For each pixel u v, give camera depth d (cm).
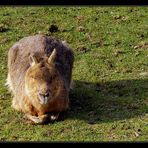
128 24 5197
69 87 3878
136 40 4875
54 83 3425
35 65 3484
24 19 5269
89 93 3959
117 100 3834
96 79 4200
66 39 4912
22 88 3584
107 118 3566
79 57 4572
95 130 3419
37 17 5319
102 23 5212
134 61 4494
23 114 3638
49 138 3344
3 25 5122
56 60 3762
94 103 3800
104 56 4584
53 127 3459
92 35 4978
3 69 4391
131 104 3766
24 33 5022
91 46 4775
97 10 5450
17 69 3841
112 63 4466
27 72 3503
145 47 4734
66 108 3600
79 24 5194
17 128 3475
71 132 3400
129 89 4019
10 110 3703
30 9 5462
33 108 3528
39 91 3388
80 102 3819
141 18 5319
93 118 3569
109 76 4247
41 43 3869
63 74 3725
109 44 4812
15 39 4897
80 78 4212
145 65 4431
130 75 4262
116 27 5131
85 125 3475
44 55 3747
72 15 5362
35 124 3512
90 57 4566
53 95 3444
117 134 3375
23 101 3556
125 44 4800
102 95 3934
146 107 3709
